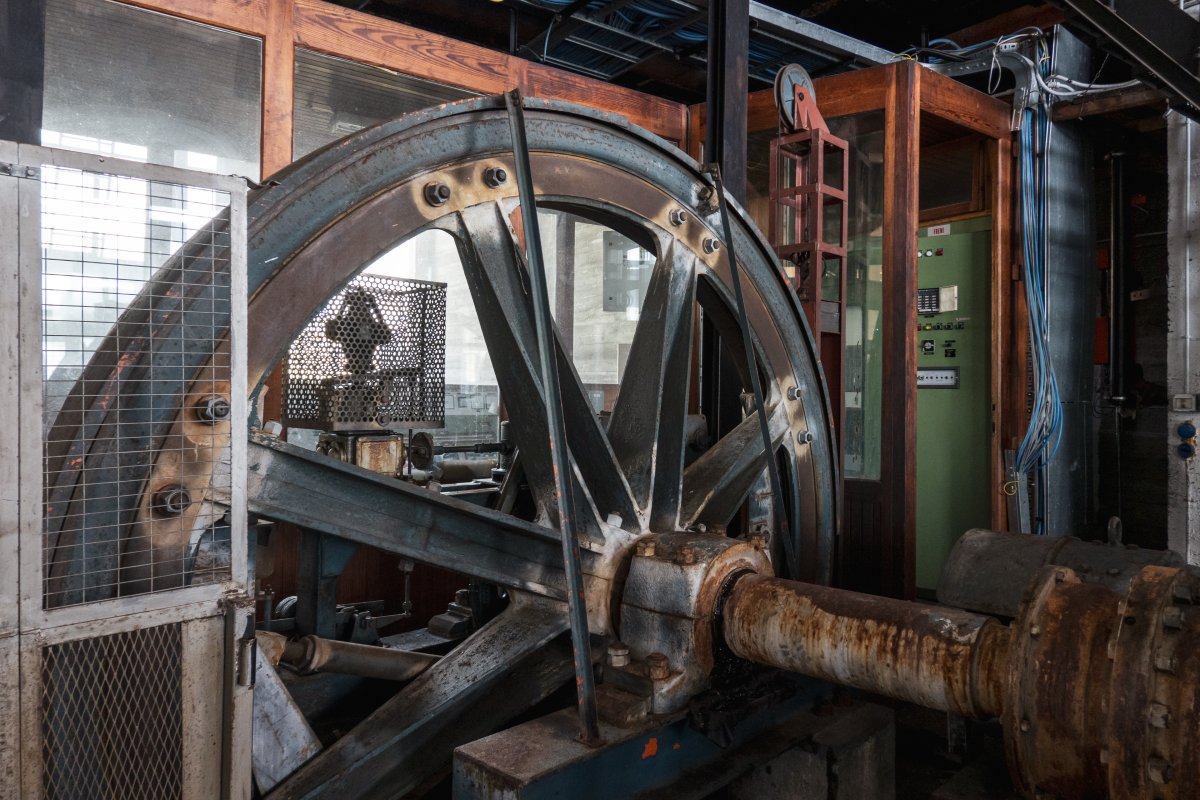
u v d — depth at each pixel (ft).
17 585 4.43
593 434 8.46
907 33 20.36
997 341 17.95
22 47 6.04
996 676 5.93
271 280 6.50
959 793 8.89
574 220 17.47
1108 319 19.70
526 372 8.10
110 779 4.82
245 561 5.44
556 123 8.37
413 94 13.67
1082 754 5.04
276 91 12.11
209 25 11.56
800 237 12.71
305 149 12.67
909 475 14.88
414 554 7.18
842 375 12.77
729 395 12.14
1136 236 19.49
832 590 7.30
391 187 7.18
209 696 5.28
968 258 18.74
